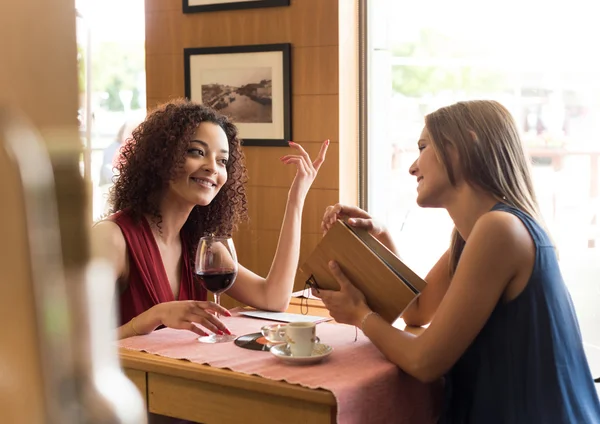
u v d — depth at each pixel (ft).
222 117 7.32
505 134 5.60
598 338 10.14
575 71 10.34
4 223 0.69
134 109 14.47
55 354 0.71
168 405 5.16
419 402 5.40
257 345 5.58
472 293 5.07
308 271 5.75
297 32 11.28
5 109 0.67
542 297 5.21
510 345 5.20
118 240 6.36
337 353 5.41
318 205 11.37
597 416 5.33
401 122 11.73
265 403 4.77
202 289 7.09
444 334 5.03
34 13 0.68
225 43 11.82
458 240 6.01
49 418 0.71
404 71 11.65
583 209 10.36
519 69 10.76
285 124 11.43
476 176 5.52
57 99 0.69
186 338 5.83
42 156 0.69
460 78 11.26
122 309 6.52
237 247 11.98
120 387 0.78
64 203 0.71
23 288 0.69
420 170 5.78
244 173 7.66
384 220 11.90
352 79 11.56
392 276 5.34
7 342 0.70
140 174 6.63
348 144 11.49
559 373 5.15
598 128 10.22
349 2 11.36
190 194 6.68
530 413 5.12
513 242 5.15
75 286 0.72
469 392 5.42
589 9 10.18
